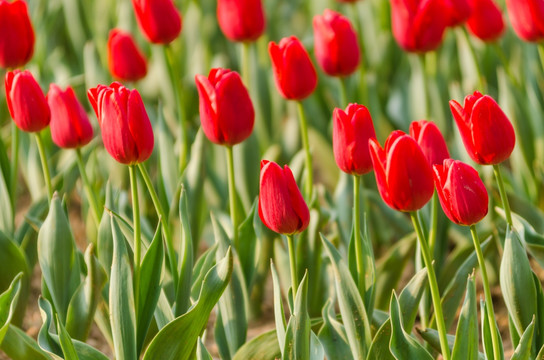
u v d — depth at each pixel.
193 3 7.61
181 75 7.68
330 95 6.44
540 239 3.86
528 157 5.41
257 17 5.03
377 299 4.59
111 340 4.17
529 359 3.41
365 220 3.73
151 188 3.56
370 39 7.46
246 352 3.80
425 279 3.56
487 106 3.05
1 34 4.34
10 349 3.61
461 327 3.08
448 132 6.31
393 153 2.83
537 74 6.45
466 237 5.11
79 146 3.91
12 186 4.74
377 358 3.39
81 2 7.91
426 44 4.95
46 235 3.80
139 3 4.70
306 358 3.20
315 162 7.40
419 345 3.16
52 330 3.91
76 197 6.98
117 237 3.35
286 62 4.05
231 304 3.94
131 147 3.29
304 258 4.51
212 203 5.67
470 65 6.62
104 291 4.01
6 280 4.50
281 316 3.31
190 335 3.44
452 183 2.88
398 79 6.86
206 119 3.67
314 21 4.57
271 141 6.34
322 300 4.69
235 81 3.56
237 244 4.07
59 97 3.76
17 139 4.72
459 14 5.07
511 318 3.46
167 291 4.05
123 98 3.23
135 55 5.18
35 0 8.02
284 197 3.08
